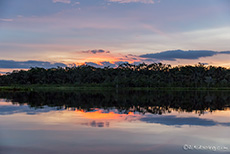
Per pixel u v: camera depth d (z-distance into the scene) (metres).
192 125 15.38
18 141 11.64
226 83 122.75
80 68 148.62
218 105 28.95
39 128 14.30
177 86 122.88
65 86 120.56
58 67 147.88
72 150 10.36
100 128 14.34
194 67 131.88
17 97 41.00
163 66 141.25
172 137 12.44
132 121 16.62
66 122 16.16
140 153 10.05
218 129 14.26
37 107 24.94
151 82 117.00
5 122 16.05
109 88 109.12
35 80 138.88
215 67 134.75
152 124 15.61
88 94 54.00
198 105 28.73
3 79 140.62
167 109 23.92
